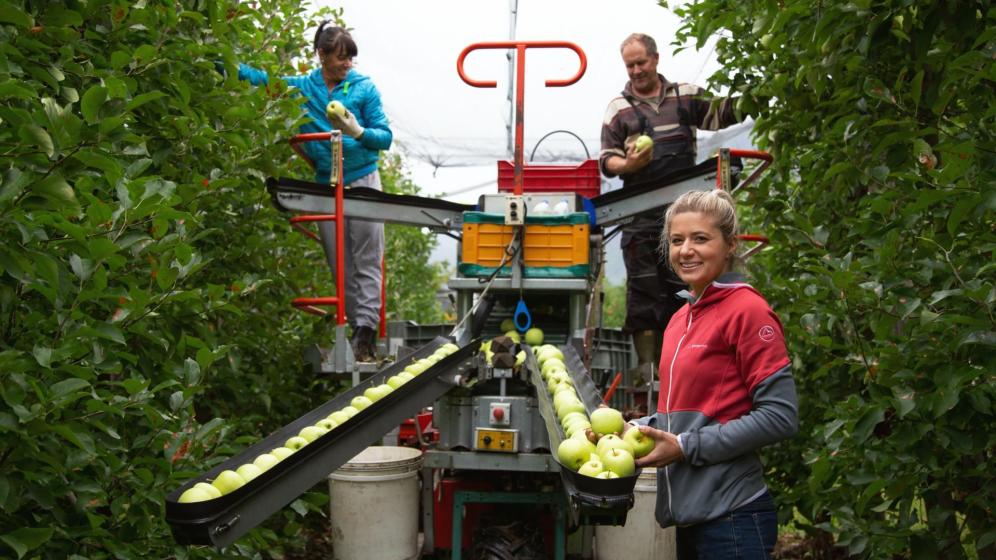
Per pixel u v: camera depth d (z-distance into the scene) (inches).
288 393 239.6
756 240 203.6
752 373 103.3
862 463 153.7
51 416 110.3
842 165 154.3
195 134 169.0
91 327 113.1
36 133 101.0
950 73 130.3
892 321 130.1
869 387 136.3
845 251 180.5
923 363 124.1
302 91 249.8
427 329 264.2
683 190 208.7
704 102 258.1
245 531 99.8
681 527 111.3
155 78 162.4
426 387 144.2
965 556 145.0
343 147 246.4
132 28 154.9
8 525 111.2
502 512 180.5
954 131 150.3
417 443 225.9
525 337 206.8
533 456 163.3
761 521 104.7
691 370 107.9
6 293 105.6
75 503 117.6
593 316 231.5
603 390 209.5
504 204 205.6
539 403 145.6
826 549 227.1
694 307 111.0
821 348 170.6
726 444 101.3
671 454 102.8
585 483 99.7
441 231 219.1
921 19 133.3
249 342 203.3
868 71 156.8
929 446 130.8
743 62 205.2
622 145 259.9
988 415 127.4
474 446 165.3
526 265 194.9
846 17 138.0
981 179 116.3
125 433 138.8
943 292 116.2
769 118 204.8
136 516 126.2
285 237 240.2
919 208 122.7
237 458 115.7
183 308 159.3
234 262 209.0
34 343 111.4
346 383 259.1
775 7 156.3
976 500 132.1
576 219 194.2
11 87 98.4
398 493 190.1
